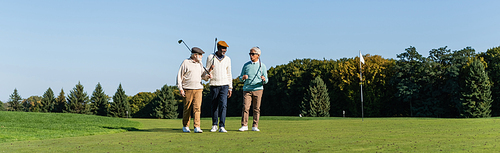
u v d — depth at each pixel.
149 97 84.75
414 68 42.94
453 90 39.28
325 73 51.03
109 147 4.00
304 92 51.66
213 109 6.80
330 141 4.41
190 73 6.54
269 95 55.88
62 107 74.44
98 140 4.89
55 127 8.25
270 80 55.66
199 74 6.62
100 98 70.44
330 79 49.22
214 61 6.80
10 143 4.58
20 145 4.30
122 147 3.99
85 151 3.68
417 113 42.34
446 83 40.84
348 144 4.07
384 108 47.28
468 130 5.92
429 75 41.91
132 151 3.65
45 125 8.84
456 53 42.09
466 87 38.00
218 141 4.55
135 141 4.66
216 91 6.80
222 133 6.16
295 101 52.66
